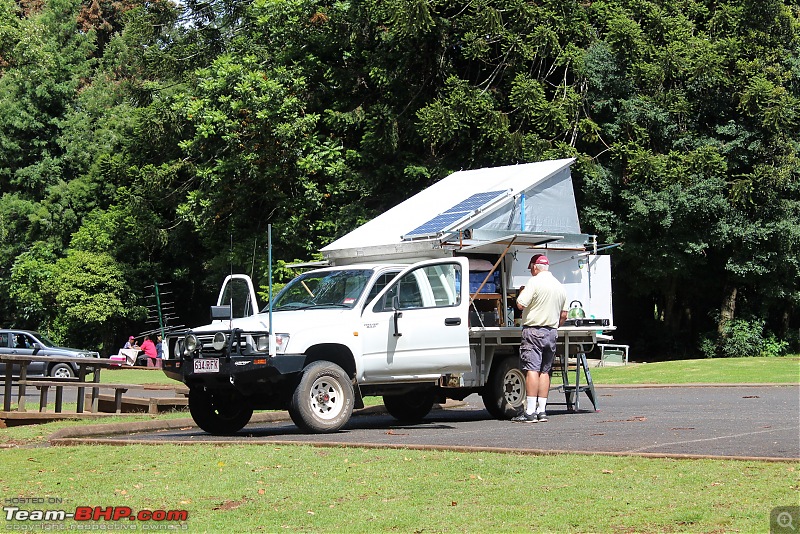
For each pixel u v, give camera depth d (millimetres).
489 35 39875
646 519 9680
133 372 43906
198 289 56125
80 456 14477
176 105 45469
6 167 64938
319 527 9891
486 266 20875
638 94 41500
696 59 40781
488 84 41750
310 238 42781
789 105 40062
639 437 15281
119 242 54188
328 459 13430
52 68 65562
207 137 41812
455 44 41250
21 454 15031
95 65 74000
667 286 45500
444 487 11445
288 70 42750
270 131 40625
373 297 18453
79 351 43031
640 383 31125
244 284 19531
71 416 21406
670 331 47719
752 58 42469
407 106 41656
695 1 45469
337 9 41906
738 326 45219
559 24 41031
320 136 42875
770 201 41344
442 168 40531
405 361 18172
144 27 53688
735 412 19781
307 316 17969
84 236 54906
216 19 53875
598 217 40531
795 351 48094
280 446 14984
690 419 18344
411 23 37500
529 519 9914
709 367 34812
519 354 20672
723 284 46656
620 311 50750
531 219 23000
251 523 10141
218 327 18047
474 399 27719
